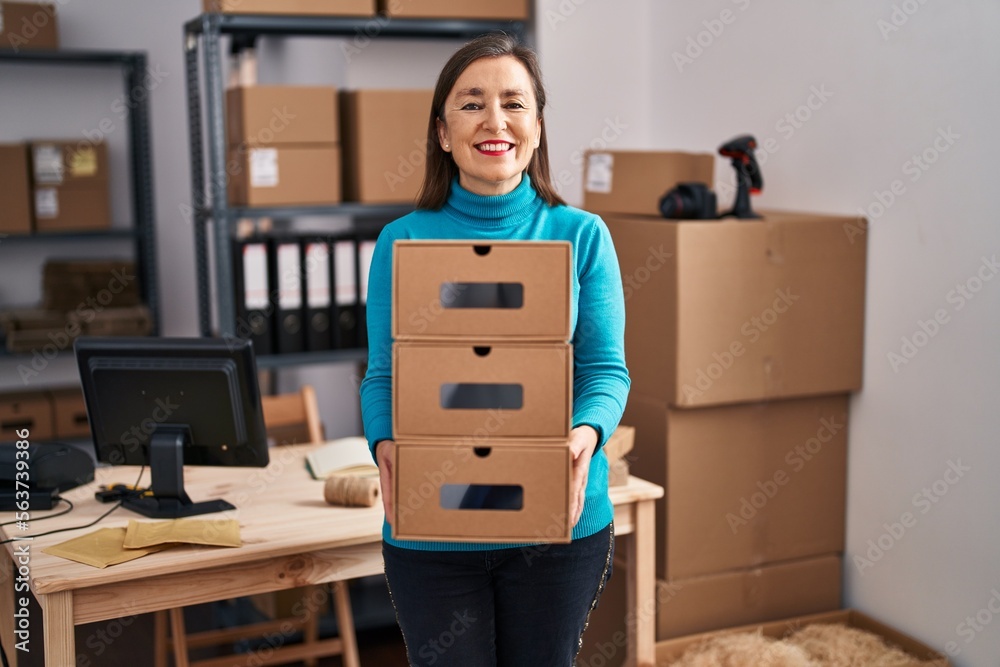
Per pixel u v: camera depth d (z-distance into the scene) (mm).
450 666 1636
